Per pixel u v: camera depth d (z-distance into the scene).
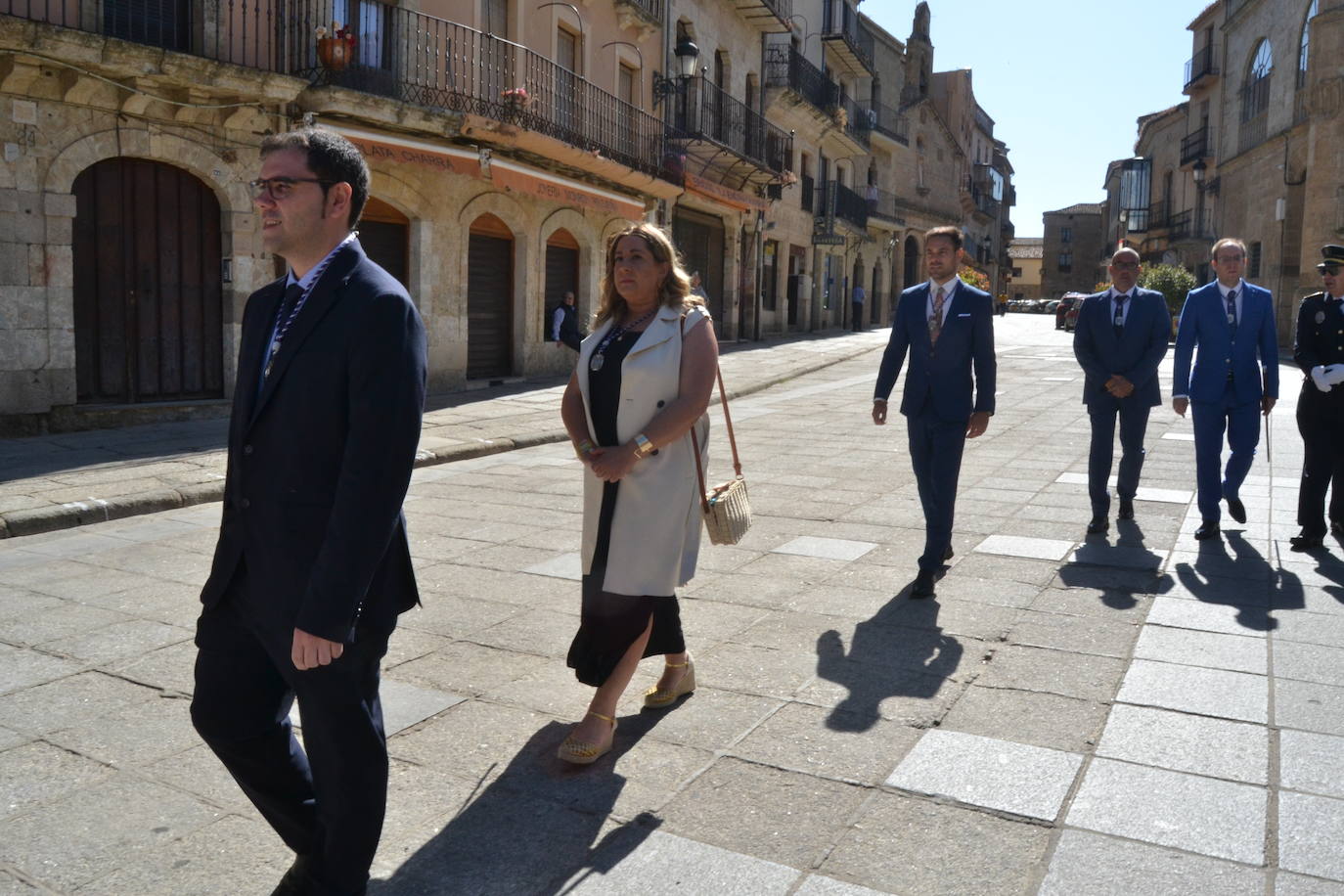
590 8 19.19
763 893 2.67
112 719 3.82
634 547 3.40
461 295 16.11
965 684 4.09
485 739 3.63
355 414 2.19
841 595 5.38
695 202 23.86
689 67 21.31
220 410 12.52
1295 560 5.90
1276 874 2.70
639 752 3.51
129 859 2.87
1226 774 3.27
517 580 5.71
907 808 3.10
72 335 11.12
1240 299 6.37
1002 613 5.00
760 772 3.36
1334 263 5.99
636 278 3.40
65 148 10.86
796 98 28.81
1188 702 3.85
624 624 3.45
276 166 2.26
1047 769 3.33
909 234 46.09
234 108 11.98
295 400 2.23
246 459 2.30
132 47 10.75
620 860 2.84
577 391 3.58
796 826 3.01
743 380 17.59
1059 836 2.92
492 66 16.56
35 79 10.54
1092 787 3.20
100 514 7.42
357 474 2.16
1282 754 3.40
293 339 2.25
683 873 2.77
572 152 16.98
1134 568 5.76
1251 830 2.93
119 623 4.95
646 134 21.52
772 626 4.87
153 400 12.10
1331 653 4.33
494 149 15.78
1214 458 6.39
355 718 2.33
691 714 3.83
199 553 6.43
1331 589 5.29
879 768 3.37
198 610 5.17
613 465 3.29
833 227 33.50
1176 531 6.65
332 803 2.35
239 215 12.47
